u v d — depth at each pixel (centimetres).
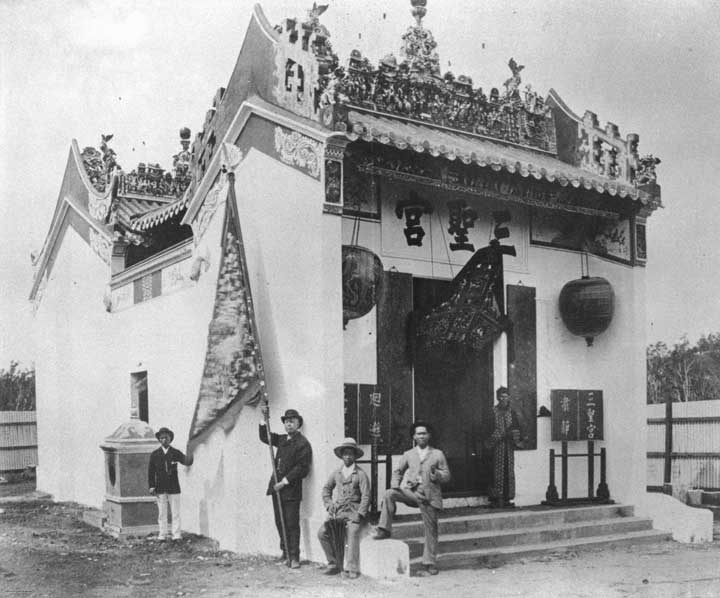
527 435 1171
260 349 1017
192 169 1238
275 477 942
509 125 1252
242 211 1087
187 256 1227
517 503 1152
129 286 1438
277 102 1025
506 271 1177
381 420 1028
